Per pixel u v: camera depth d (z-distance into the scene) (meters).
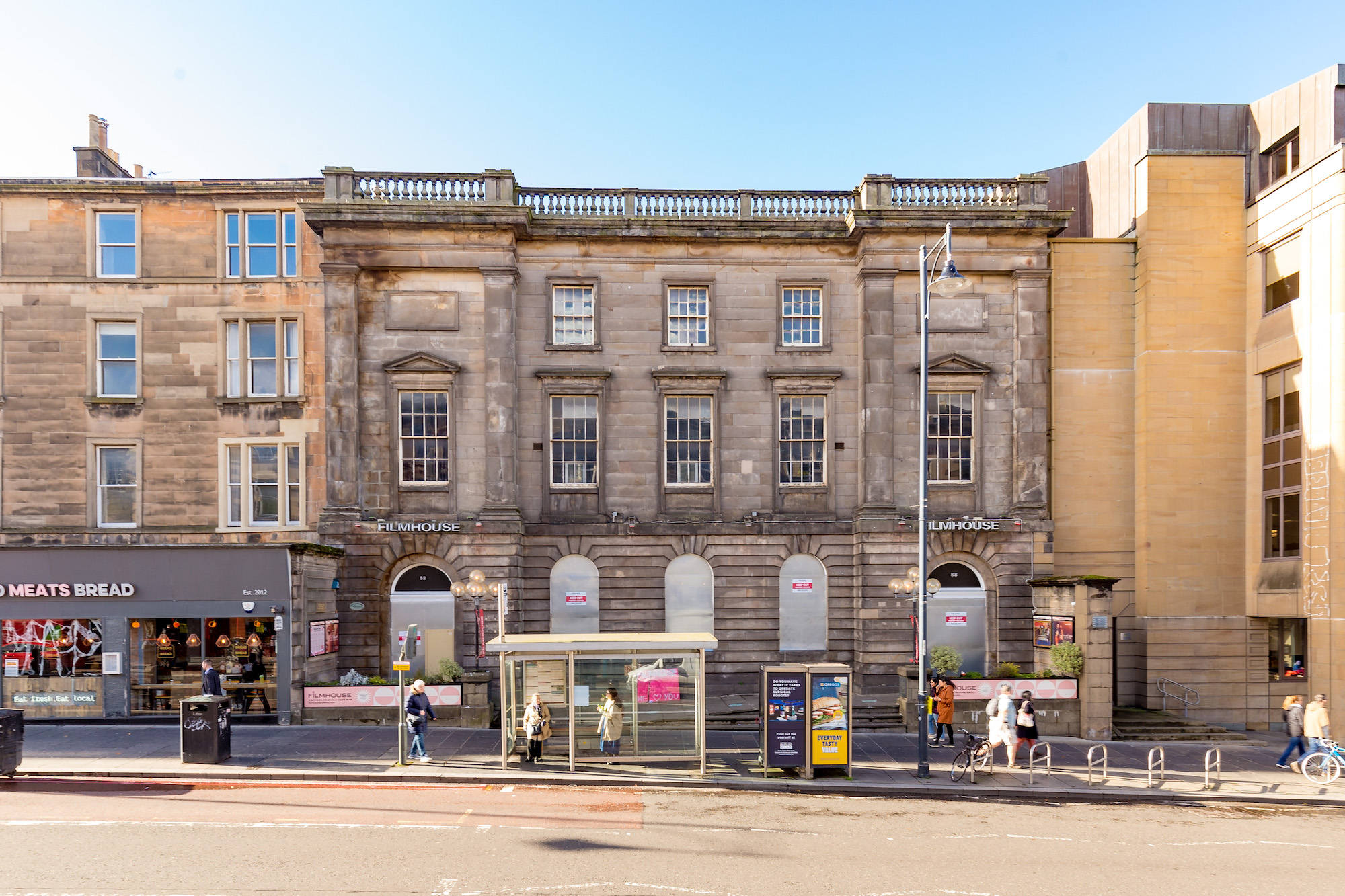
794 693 16.31
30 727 20.25
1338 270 21.09
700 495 24.36
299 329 23.72
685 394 24.42
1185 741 21.30
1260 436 23.80
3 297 23.33
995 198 24.67
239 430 23.61
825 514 24.42
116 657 20.94
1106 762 17.20
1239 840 13.09
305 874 10.60
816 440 24.61
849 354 24.58
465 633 22.84
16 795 14.35
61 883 10.23
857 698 22.92
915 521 23.55
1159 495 24.09
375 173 23.41
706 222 24.19
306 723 20.48
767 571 24.02
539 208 24.58
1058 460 24.70
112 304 23.52
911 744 19.38
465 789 15.13
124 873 10.55
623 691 17.09
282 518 23.53
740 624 23.94
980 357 24.33
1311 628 21.61
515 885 10.33
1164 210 24.50
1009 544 23.81
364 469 23.39
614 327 24.36
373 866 10.91
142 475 23.44
